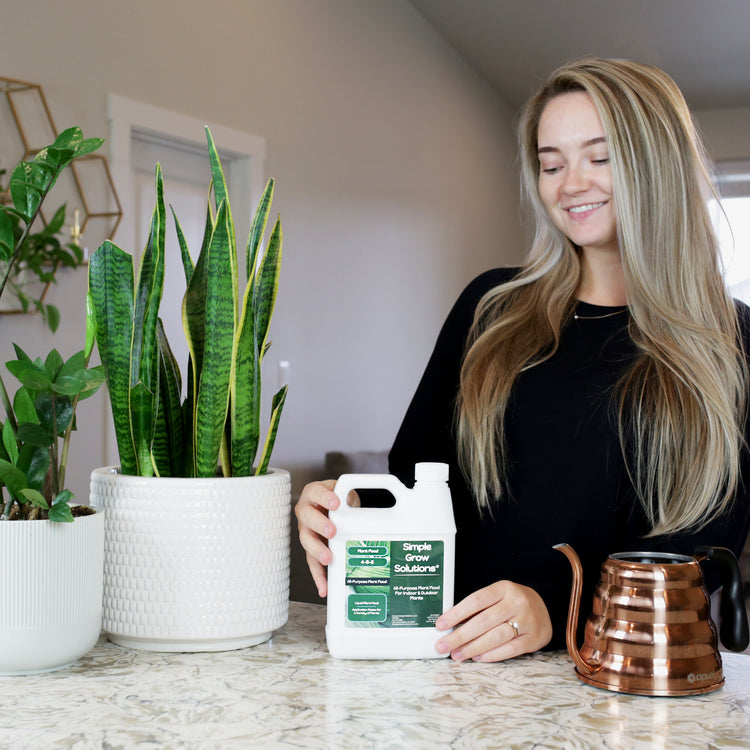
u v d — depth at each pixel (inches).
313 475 169.3
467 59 229.3
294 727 28.4
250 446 39.2
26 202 35.1
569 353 53.7
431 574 36.9
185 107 135.6
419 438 59.7
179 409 39.5
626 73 49.6
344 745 26.9
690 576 33.5
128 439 37.9
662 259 49.4
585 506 51.8
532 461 53.1
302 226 164.9
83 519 34.1
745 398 49.3
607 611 33.8
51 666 33.8
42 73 112.1
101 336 37.9
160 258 37.3
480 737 27.9
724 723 29.7
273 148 156.2
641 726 29.3
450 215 224.1
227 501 36.4
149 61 128.7
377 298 191.2
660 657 32.5
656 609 32.9
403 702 31.2
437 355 60.8
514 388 53.9
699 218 49.5
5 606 32.4
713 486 46.3
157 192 37.2
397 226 198.4
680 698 32.4
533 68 230.7
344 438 179.9
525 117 56.1
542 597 39.7
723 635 34.8
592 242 51.3
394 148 196.4
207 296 36.3
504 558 54.1
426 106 209.8
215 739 27.2
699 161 50.0
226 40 143.9
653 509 49.5
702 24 195.2
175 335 140.7
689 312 49.3
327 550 37.1
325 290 172.9
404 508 36.9
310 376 168.9
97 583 35.1
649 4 186.7
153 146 135.5
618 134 48.3
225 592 36.5
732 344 49.2
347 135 178.4
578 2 188.2
